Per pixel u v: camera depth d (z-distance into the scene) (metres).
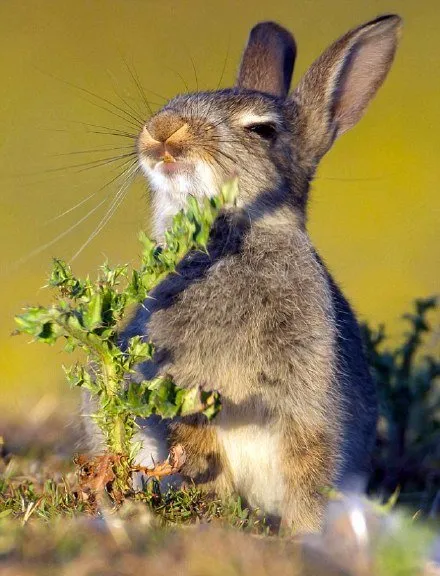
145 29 24.69
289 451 9.70
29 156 20.92
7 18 24.09
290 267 9.97
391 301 18.80
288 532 9.31
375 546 7.60
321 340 9.72
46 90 22.58
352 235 21.50
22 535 7.57
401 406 11.91
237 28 24.89
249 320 9.68
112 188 13.54
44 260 19.25
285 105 11.16
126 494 8.30
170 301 9.85
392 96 24.50
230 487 9.80
